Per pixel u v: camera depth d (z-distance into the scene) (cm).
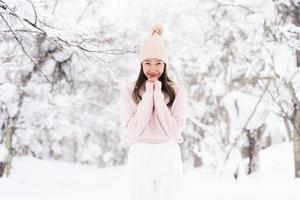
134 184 277
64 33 473
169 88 291
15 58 782
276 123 976
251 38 823
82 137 1540
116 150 1742
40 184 1049
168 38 1098
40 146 1201
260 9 739
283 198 425
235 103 938
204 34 1086
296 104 658
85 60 877
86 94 1306
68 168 1338
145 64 291
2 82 773
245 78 941
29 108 902
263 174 816
